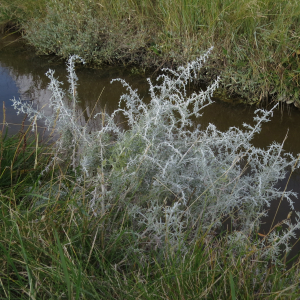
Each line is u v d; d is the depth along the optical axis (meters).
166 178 1.99
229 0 4.57
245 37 4.34
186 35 4.71
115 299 1.43
